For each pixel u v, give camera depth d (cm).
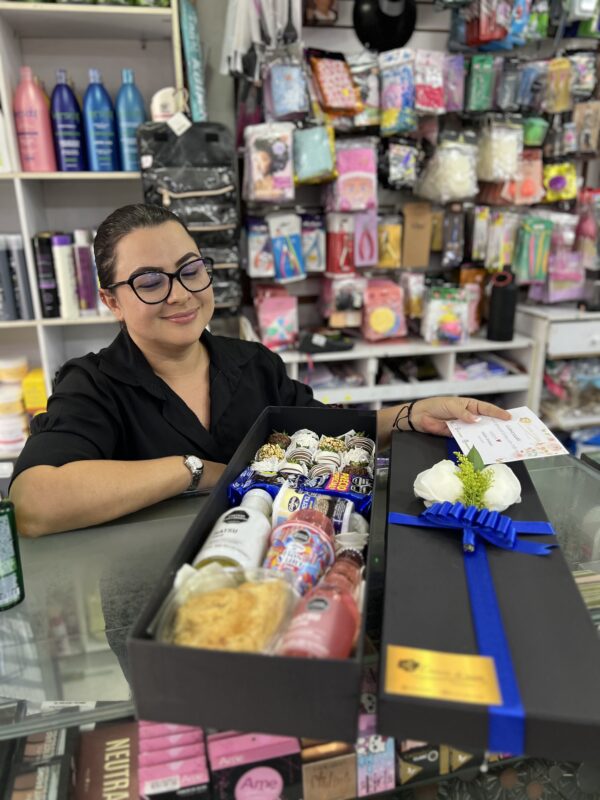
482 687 48
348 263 280
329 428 105
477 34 263
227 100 276
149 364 126
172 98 239
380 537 76
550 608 58
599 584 72
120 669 70
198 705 48
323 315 303
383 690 48
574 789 63
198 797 60
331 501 76
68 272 244
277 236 265
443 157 273
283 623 51
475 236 294
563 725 45
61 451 104
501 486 76
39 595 79
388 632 54
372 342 295
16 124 232
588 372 313
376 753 60
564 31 292
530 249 295
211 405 132
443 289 289
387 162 276
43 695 67
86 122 237
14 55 239
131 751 61
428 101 262
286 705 47
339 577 58
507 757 63
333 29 280
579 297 320
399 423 108
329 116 266
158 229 110
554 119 294
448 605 58
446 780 62
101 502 94
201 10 263
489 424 99
